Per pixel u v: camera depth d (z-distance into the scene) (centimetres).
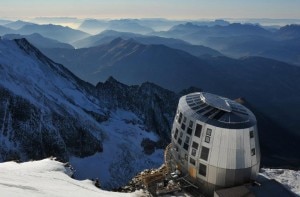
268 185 4700
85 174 12275
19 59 18250
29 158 11812
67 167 6450
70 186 4747
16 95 13612
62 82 19725
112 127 17188
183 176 5106
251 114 5094
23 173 5159
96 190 4984
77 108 16938
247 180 4753
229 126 4647
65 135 13712
